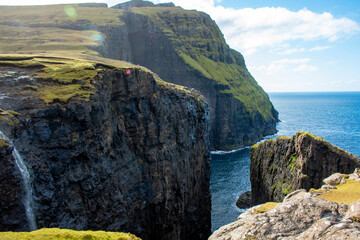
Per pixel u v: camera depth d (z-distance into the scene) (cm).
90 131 4972
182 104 8331
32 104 4403
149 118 6869
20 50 10331
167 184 7306
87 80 5309
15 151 3750
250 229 2447
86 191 4894
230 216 10144
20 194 3500
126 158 6150
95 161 5125
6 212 3375
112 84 5969
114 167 5731
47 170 4234
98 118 5144
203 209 9775
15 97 4500
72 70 5600
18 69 5528
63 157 4488
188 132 8562
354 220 2134
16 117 4091
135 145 6531
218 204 11062
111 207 5497
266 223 2458
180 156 8000
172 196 7550
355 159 6819
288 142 8625
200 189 9731
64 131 4516
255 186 10512
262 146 10450
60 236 2386
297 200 2600
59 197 4369
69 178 4606
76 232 2491
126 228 5844
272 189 8781
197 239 8944
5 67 5528
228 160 17550
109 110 5731
